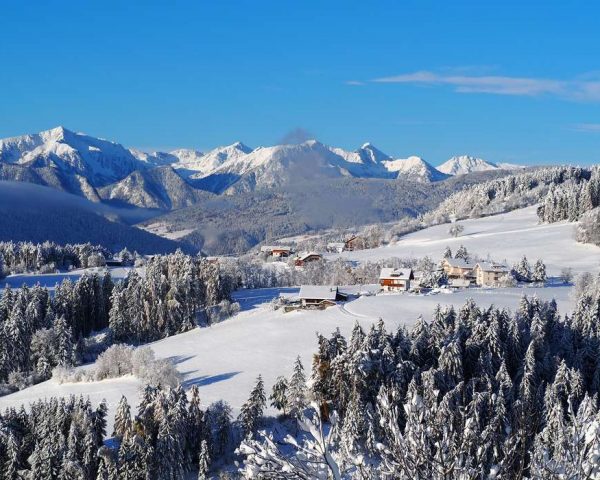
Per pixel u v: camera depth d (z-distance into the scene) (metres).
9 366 119.62
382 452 12.50
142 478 66.88
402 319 119.19
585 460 12.42
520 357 87.25
